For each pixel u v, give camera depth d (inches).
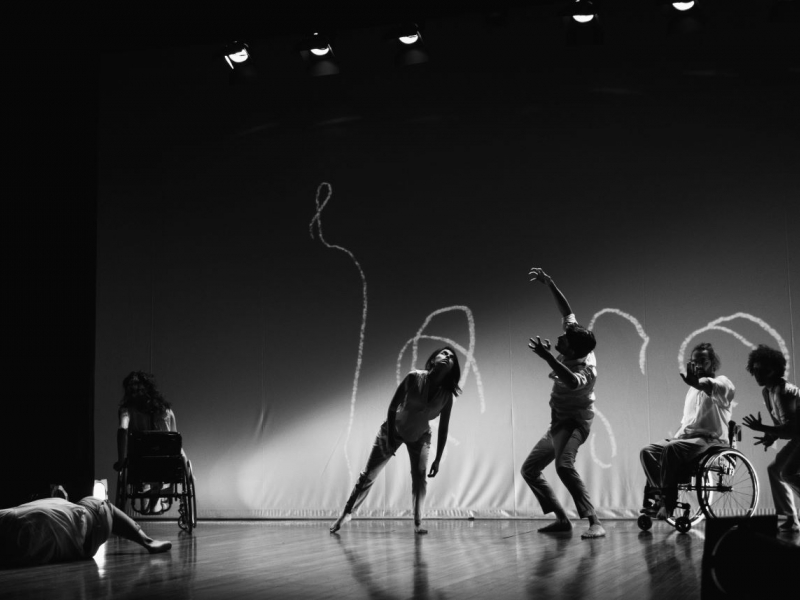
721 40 266.8
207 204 300.0
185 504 233.8
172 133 305.3
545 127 276.5
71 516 171.9
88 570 157.6
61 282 303.4
